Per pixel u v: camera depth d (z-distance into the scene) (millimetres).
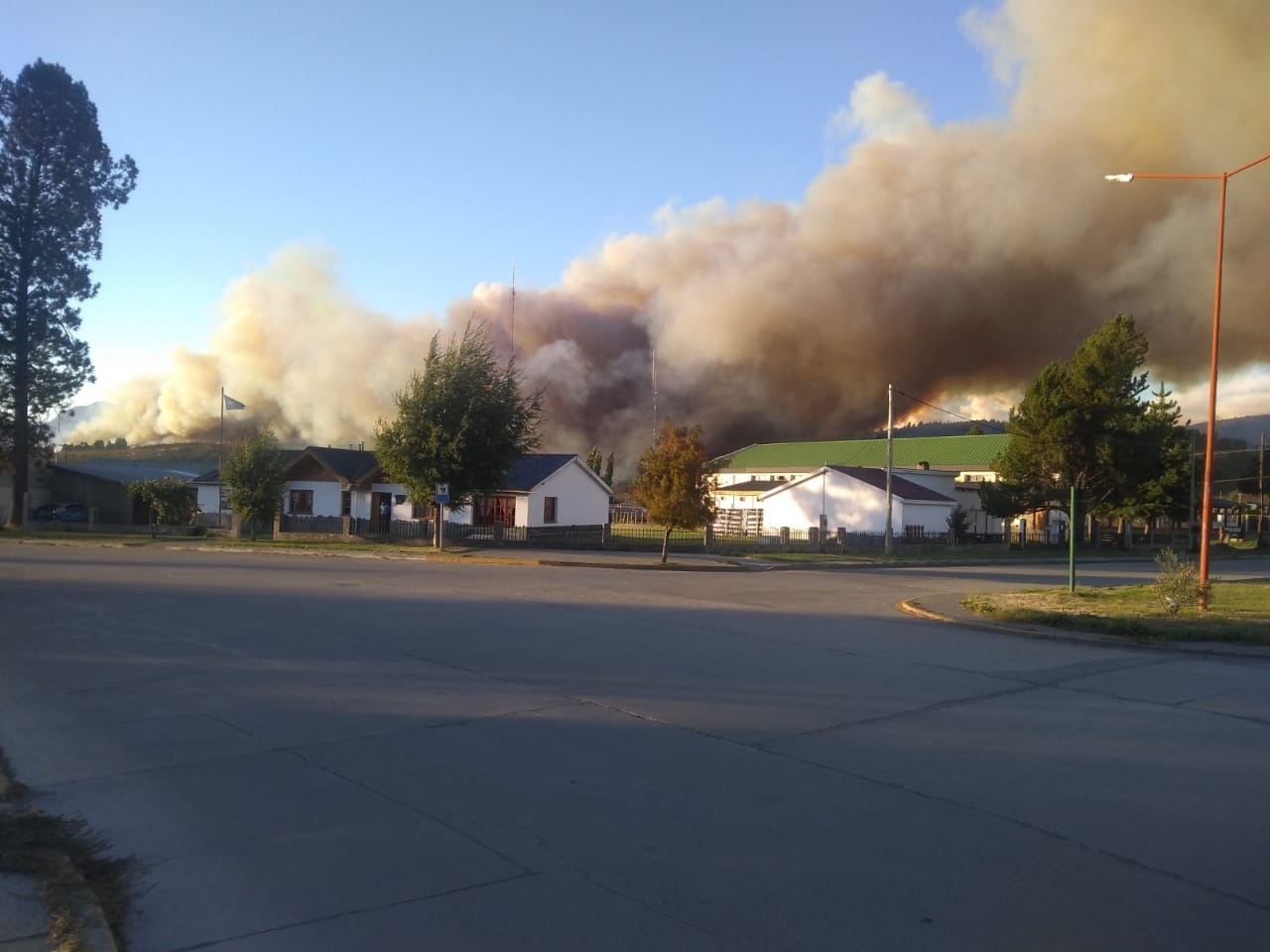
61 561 28391
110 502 61094
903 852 5734
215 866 5453
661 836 5977
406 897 5012
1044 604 19234
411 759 7727
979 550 49344
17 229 49156
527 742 8297
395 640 13836
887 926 4703
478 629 15109
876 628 16672
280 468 45219
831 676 11648
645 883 5230
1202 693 11047
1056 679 11828
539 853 5668
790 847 5805
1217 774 7590
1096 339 52281
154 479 59188
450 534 42906
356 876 5309
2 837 5812
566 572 28438
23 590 19922
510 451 38594
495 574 26844
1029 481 53281
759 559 37406
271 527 46844
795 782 7168
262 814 6363
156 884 5195
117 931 4621
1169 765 7848
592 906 4910
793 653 13477
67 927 4480
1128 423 51906
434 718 9148
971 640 15375
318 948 4453
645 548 42344
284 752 7918
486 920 4738
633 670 11734
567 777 7234
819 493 57094
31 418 52750
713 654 13188
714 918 4777
